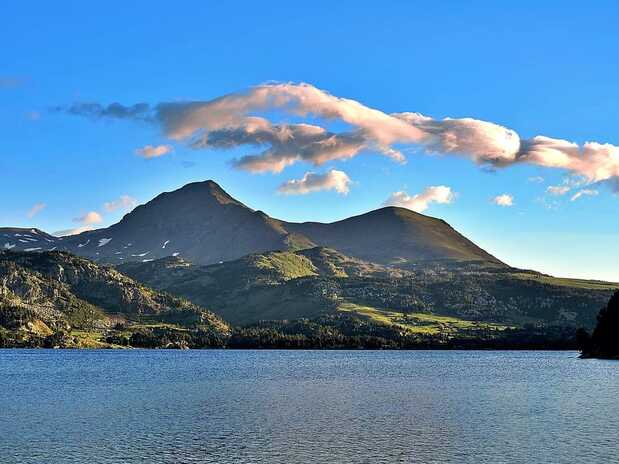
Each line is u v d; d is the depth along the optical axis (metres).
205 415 122.88
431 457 86.88
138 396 157.75
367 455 87.81
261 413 125.75
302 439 98.06
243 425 110.56
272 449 91.19
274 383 196.62
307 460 85.00
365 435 101.38
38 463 83.12
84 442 95.75
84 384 193.12
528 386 185.38
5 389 177.38
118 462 83.62
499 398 153.25
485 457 87.00
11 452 89.25
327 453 88.88
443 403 142.62
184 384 192.75
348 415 123.00
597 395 160.00
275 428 107.56
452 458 86.38
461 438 99.25
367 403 142.38
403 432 104.12
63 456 86.88
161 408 133.50
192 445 93.69
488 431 105.31
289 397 155.00
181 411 128.75
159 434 102.00
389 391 170.88
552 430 106.31
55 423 113.31
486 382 199.88
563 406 137.38
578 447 93.00
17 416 122.19
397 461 84.62
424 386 185.75
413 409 132.12
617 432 104.50
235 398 152.62
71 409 132.00
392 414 124.62
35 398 153.50
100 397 155.38
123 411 128.75
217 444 94.44
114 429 106.62
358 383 196.38
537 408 134.12
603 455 88.25
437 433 103.38
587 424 112.44
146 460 84.75
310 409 131.88
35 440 97.44
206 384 192.75
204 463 83.12
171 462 83.62
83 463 83.06
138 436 100.38
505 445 94.31
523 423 113.69
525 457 87.12
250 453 88.75
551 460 85.50
